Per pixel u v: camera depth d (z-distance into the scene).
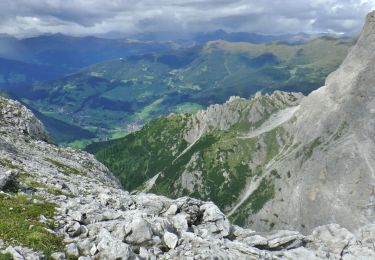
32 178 40.41
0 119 81.00
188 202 31.92
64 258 20.50
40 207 27.02
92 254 21.16
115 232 23.62
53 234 22.72
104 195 34.38
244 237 29.91
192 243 23.80
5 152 53.47
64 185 40.91
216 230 29.47
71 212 27.08
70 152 86.38
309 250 28.06
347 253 28.38
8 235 21.50
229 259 22.84
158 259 21.89
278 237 29.50
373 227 30.97
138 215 26.66
